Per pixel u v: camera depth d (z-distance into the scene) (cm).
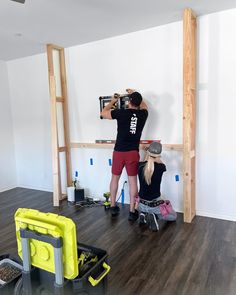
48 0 243
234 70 289
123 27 325
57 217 143
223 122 301
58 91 420
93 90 390
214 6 272
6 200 419
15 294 160
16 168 502
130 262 229
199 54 305
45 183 470
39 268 155
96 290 157
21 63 459
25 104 470
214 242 258
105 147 388
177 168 336
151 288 195
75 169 427
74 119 415
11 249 258
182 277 206
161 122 340
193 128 308
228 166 304
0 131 470
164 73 331
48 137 452
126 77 359
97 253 169
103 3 254
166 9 274
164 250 247
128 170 322
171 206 314
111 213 339
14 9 262
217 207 315
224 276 206
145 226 301
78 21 299
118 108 346
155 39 331
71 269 140
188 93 286
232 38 286
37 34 340
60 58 401
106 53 370
